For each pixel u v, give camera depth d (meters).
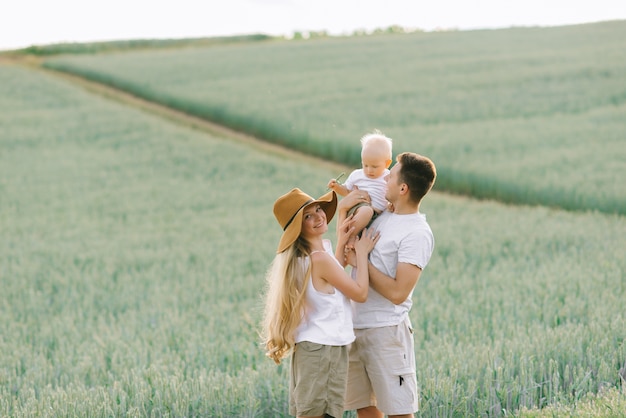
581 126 25.28
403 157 4.45
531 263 11.01
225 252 13.76
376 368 4.52
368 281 4.41
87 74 45.19
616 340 6.26
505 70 36.47
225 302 9.82
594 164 20.16
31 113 35.59
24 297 10.98
